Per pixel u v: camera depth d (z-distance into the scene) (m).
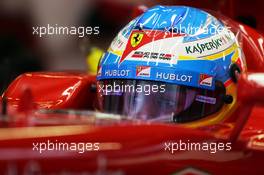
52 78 4.58
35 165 2.88
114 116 3.47
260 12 5.63
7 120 3.28
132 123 3.28
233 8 5.61
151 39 4.08
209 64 4.04
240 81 3.10
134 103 3.97
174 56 3.99
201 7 5.46
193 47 4.06
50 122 3.27
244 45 4.75
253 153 3.49
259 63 4.73
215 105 4.01
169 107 3.95
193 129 3.50
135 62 4.00
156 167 3.05
